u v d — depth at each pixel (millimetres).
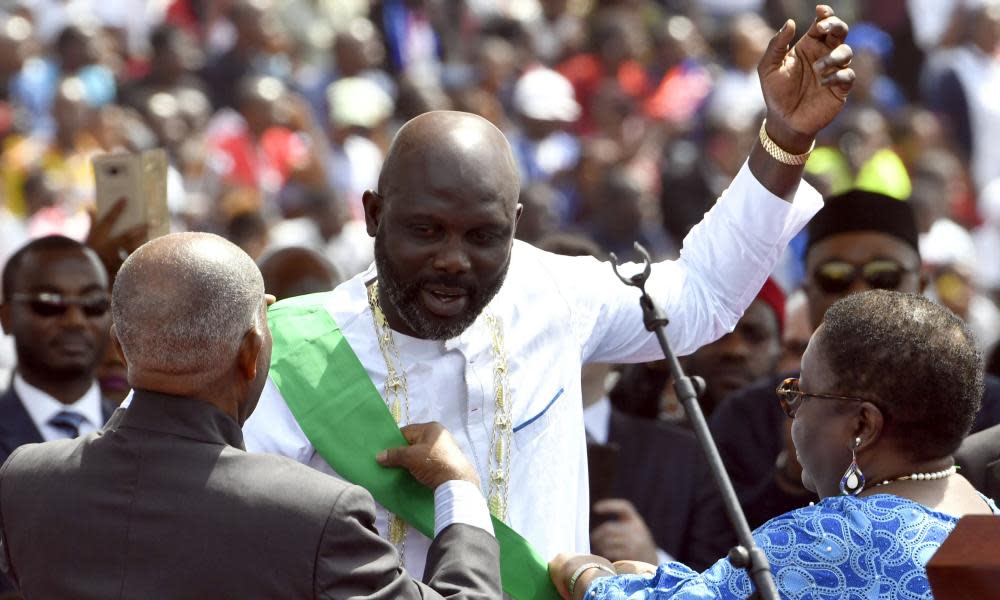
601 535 11898
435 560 8508
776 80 9273
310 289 15414
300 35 35000
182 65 30422
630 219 27672
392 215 8703
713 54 36125
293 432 9102
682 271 9750
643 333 9711
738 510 8133
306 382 9141
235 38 31922
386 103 31688
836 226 13625
